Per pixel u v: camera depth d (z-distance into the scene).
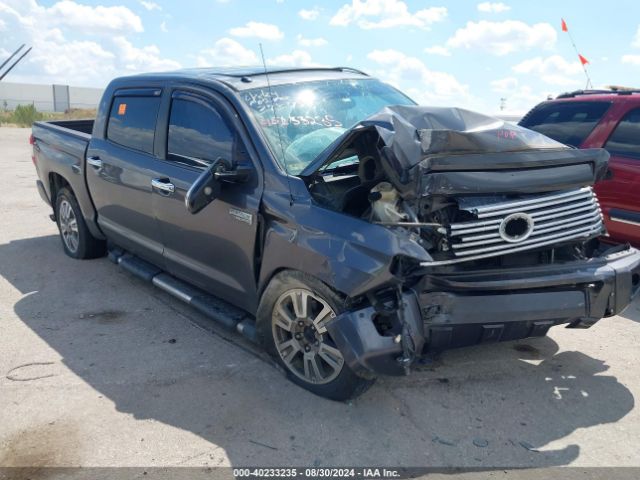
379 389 3.72
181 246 4.56
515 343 4.40
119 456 3.09
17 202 9.48
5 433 3.30
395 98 4.85
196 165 4.32
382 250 3.03
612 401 3.61
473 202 3.32
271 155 3.79
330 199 3.58
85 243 6.28
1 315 4.94
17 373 3.96
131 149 5.11
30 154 16.09
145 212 4.89
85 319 4.87
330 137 4.10
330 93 4.48
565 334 4.59
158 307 5.14
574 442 3.20
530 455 3.09
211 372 3.97
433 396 3.64
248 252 3.87
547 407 3.54
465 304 3.21
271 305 3.77
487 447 3.15
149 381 3.85
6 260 6.46
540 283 3.35
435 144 3.27
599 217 3.85
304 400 3.61
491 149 3.42
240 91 4.16
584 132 6.03
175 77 4.77
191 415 3.46
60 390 3.75
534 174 3.46
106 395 3.69
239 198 3.86
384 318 3.20
